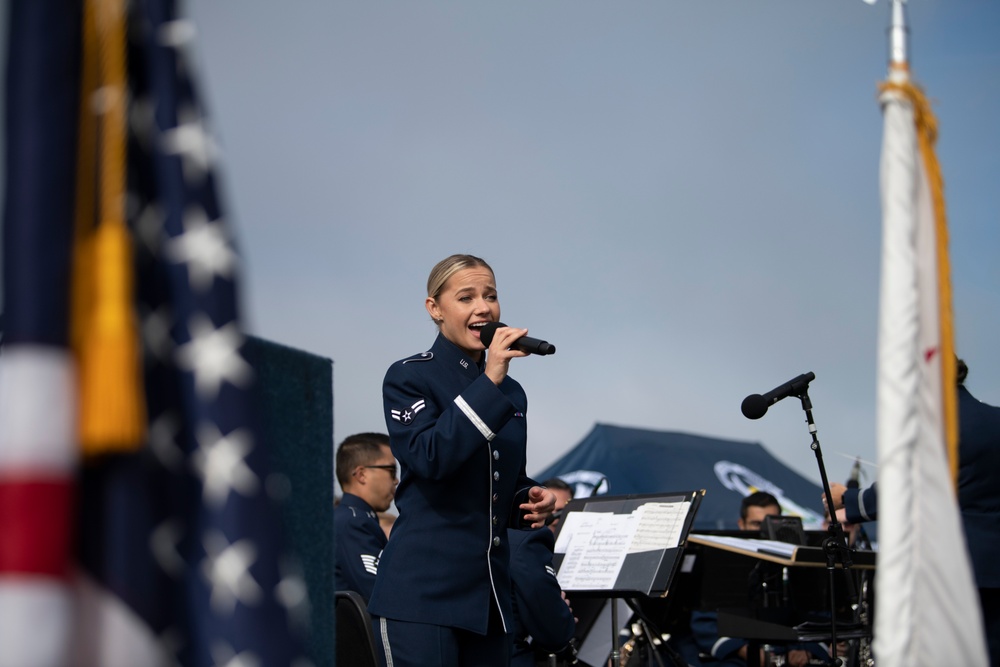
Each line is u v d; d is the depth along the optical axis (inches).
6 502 146.3
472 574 382.9
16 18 161.2
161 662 157.6
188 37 176.9
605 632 623.2
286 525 300.7
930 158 249.1
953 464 241.1
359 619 365.4
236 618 161.6
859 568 568.1
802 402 505.7
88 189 160.9
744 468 1595.7
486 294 413.1
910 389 230.2
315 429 323.9
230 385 166.2
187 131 172.2
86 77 164.4
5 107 159.3
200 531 163.9
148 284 168.6
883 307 235.5
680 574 656.4
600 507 552.4
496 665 390.3
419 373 398.6
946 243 248.1
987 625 440.5
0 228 155.9
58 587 146.5
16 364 150.1
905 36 251.1
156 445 163.6
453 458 365.7
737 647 716.0
